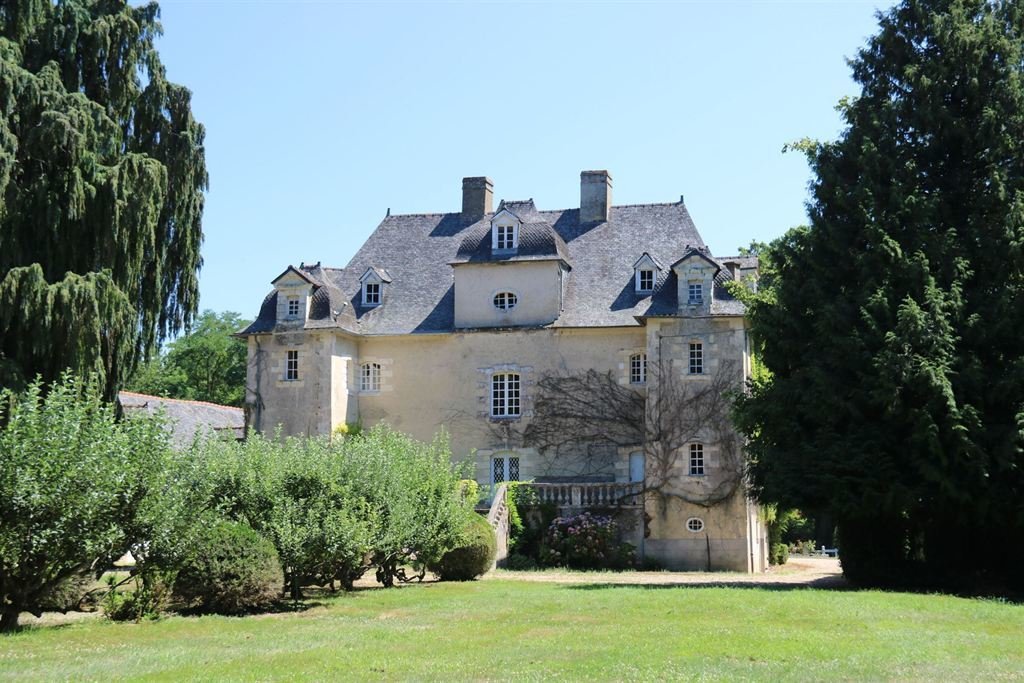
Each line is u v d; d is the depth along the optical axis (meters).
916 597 19.47
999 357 22.66
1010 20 25.50
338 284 38.84
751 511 32.53
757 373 34.59
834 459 22.41
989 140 23.66
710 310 33.19
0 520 14.41
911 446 22.08
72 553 15.15
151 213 30.45
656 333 33.62
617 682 10.93
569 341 35.62
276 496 19.11
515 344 35.97
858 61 26.36
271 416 35.62
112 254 29.50
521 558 31.64
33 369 27.72
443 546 24.30
